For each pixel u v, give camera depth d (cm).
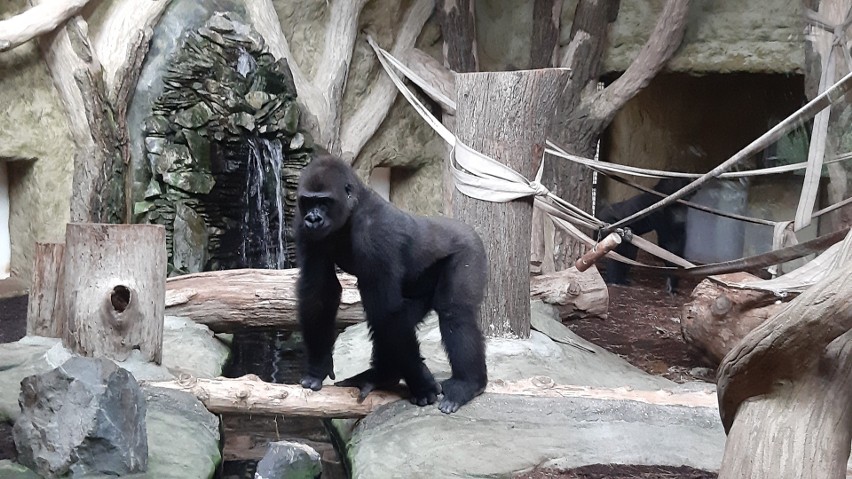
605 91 1228
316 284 586
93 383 522
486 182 795
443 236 611
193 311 861
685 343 951
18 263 1058
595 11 1225
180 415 596
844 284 337
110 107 1021
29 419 527
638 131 1534
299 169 1160
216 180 1092
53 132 1016
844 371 359
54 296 761
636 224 1273
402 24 1268
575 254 1232
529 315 833
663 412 630
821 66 1016
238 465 610
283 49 1145
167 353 757
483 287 630
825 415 356
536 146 798
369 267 565
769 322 360
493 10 1305
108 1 1047
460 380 628
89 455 516
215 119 1084
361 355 807
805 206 751
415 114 1293
